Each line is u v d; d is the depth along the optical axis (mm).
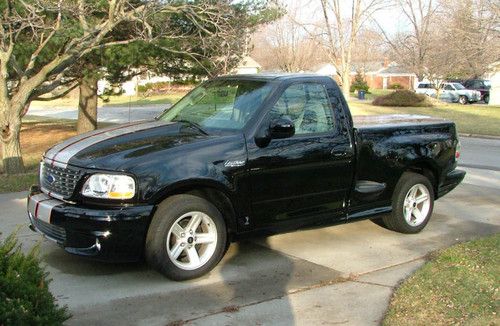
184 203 4984
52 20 11625
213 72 14852
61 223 4855
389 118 7297
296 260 5746
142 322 4211
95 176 4816
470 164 13180
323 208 5988
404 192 6629
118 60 14820
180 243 5047
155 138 5320
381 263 5684
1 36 10016
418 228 6816
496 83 41656
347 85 31297
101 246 4730
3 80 10375
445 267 5277
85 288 4871
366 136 6266
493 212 7984
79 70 15445
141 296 4719
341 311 4453
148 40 11258
